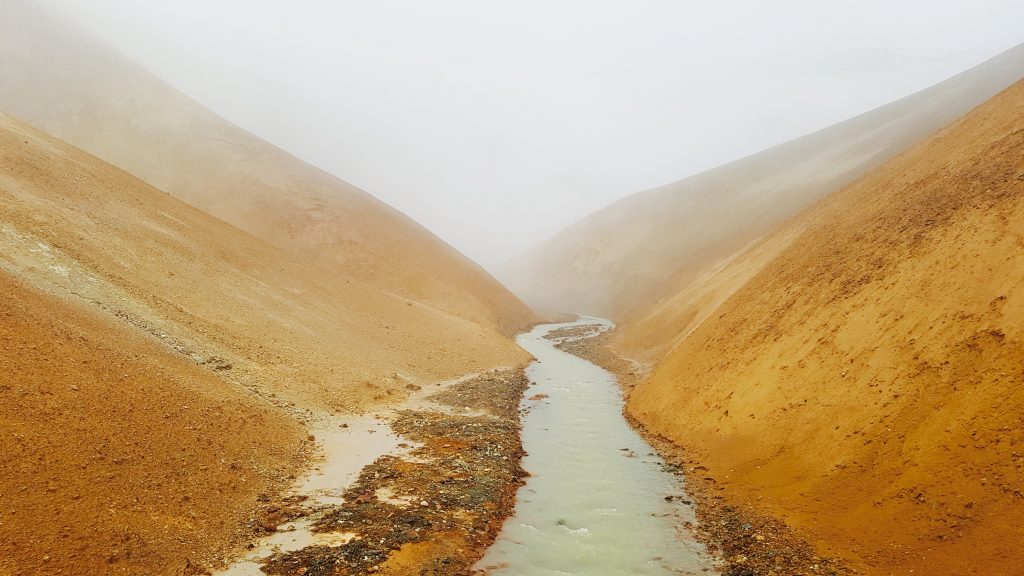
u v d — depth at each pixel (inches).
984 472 340.2
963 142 687.7
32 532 294.4
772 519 436.1
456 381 983.0
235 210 1787.6
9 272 538.3
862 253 645.9
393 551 381.7
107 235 803.4
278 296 1008.9
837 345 546.0
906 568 331.0
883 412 440.8
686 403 727.7
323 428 634.2
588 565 398.6
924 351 445.1
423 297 1642.5
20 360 405.4
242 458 481.7
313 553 368.8
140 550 325.1
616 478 575.8
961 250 480.4
